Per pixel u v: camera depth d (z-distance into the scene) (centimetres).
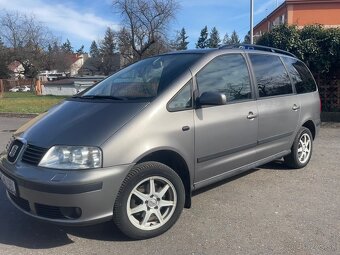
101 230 409
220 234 399
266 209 466
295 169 637
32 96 3612
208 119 437
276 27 1301
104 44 6806
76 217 351
